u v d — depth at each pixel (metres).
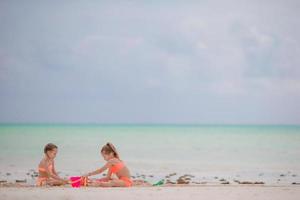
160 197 11.99
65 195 12.05
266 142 64.50
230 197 12.13
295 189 13.66
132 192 12.70
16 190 12.98
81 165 31.55
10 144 53.75
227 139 75.94
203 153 44.59
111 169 15.28
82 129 128.50
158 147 54.12
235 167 30.77
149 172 27.75
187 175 25.75
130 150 48.78
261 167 30.77
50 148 15.75
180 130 142.25
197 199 11.82
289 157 39.00
